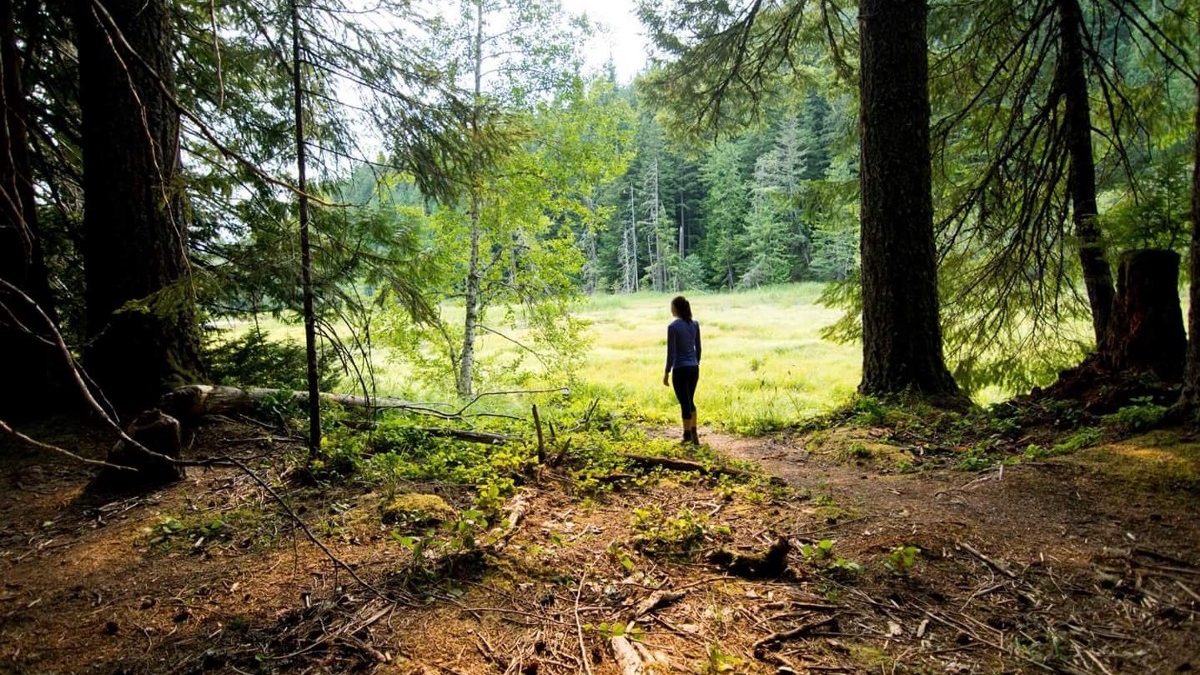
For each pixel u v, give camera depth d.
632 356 18.11
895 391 7.03
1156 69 7.57
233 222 6.90
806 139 48.50
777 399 10.87
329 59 4.82
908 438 5.81
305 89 4.95
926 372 7.05
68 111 6.74
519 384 12.29
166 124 5.68
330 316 4.99
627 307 40.59
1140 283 5.68
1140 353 5.66
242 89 7.16
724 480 4.68
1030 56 8.02
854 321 9.21
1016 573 2.86
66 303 7.25
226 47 5.25
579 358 12.73
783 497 4.28
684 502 4.18
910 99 6.99
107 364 5.57
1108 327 6.06
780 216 51.09
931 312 7.11
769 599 2.71
